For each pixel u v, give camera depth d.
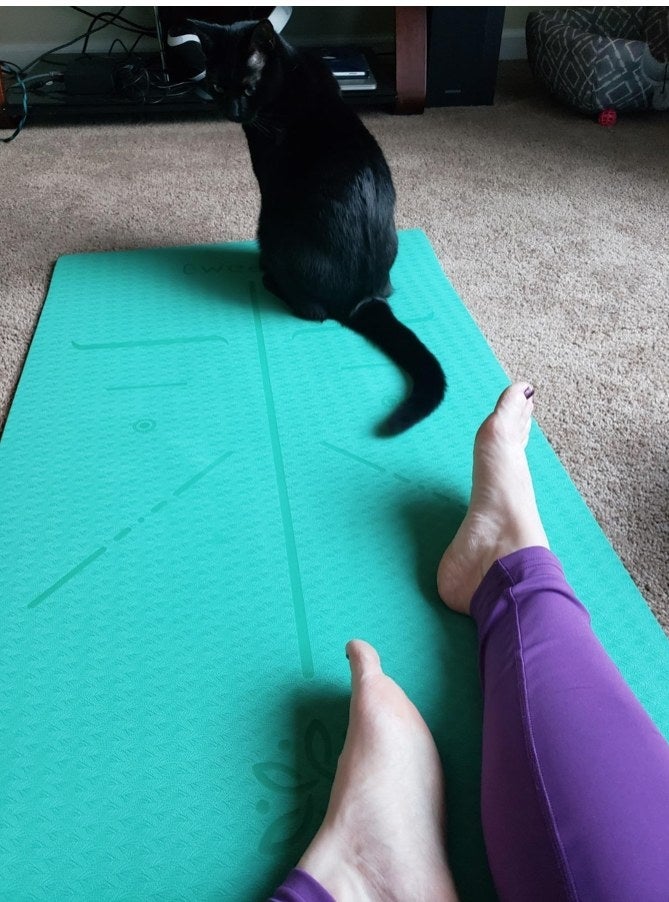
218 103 1.25
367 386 1.15
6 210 1.67
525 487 0.86
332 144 1.20
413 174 1.82
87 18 2.30
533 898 0.48
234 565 0.88
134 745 0.72
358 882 0.56
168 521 0.93
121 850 0.65
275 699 0.75
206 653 0.79
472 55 2.12
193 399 1.12
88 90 2.09
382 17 2.45
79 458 1.02
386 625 0.82
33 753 0.71
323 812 0.67
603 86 1.98
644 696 0.74
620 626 0.81
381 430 1.05
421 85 2.12
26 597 0.85
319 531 0.92
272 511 0.95
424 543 0.91
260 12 2.06
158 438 1.05
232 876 0.63
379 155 1.24
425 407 1.06
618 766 0.51
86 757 0.71
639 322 1.31
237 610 0.83
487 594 0.74
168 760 0.71
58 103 2.06
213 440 1.05
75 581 0.86
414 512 0.95
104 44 2.36
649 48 1.99
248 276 1.42
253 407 1.11
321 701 0.75
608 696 0.57
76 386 1.14
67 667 0.78
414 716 0.68
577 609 0.69
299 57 1.22
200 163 1.90
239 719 0.74
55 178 1.82
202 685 0.77
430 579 0.87
